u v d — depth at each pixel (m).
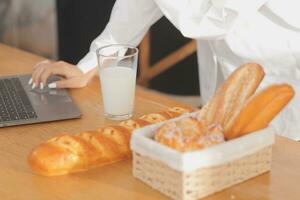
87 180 1.08
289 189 1.06
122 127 1.19
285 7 1.68
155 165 1.03
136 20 1.76
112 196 1.03
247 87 1.10
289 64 1.76
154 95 1.55
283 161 1.16
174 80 3.73
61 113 1.39
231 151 1.02
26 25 3.71
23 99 1.49
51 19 3.67
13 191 1.04
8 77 1.66
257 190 1.05
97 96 1.55
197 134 1.03
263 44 1.74
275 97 1.06
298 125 1.80
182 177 0.98
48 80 1.64
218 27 1.63
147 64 3.70
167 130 1.02
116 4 1.79
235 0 1.57
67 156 1.09
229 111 1.09
